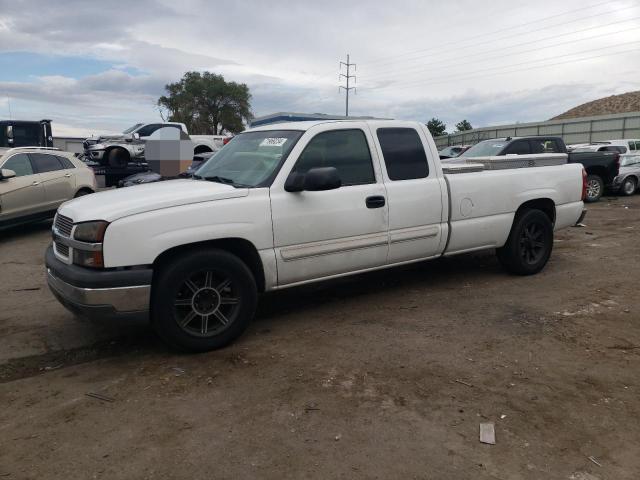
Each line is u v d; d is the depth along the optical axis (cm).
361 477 262
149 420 319
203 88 5494
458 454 280
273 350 421
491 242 587
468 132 5106
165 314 395
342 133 485
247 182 450
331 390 351
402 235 509
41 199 1009
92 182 1155
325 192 461
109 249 375
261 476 264
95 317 382
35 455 286
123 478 264
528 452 281
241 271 420
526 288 583
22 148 1022
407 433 299
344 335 450
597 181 1437
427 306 525
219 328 421
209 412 327
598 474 264
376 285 607
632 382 358
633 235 915
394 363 391
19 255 838
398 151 514
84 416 326
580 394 342
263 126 540
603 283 600
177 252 405
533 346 419
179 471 269
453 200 543
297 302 549
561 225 657
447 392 346
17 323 505
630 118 4147
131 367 398
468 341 431
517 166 623
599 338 434
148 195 414
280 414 322
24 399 351
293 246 446
